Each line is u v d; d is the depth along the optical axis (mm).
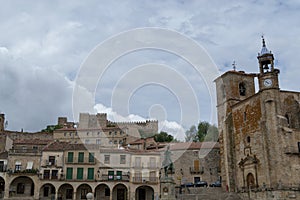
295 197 37438
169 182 27406
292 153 39156
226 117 52281
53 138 72188
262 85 43312
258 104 44750
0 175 46312
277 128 40594
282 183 38281
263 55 43969
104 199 46781
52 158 48031
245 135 47250
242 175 46875
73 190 46531
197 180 53406
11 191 46875
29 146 57188
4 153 50625
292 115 43906
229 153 50188
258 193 40812
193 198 40375
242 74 56219
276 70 43094
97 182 45812
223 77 55938
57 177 46750
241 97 54844
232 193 44906
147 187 45438
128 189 43438
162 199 27141
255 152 44406
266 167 40688
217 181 53344
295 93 45188
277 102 41906
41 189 46812
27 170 46812
